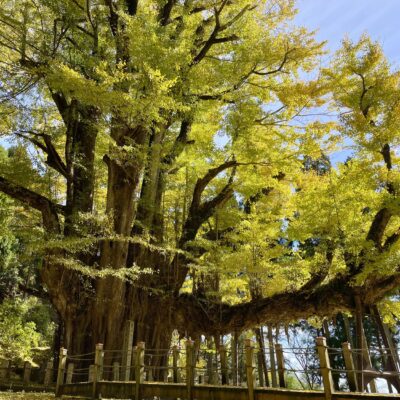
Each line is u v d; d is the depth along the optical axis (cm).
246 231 1410
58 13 1430
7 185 1494
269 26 1680
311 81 1338
